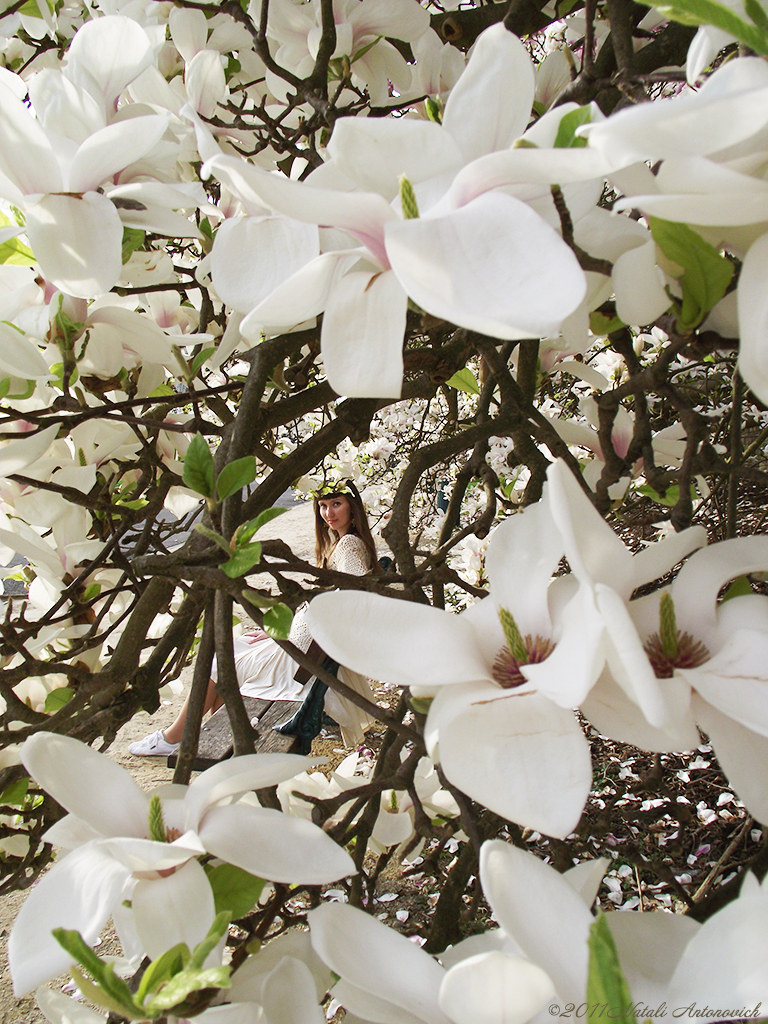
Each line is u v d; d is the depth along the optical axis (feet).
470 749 1.15
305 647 8.04
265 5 2.59
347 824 1.99
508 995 1.09
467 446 2.70
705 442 2.14
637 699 0.97
